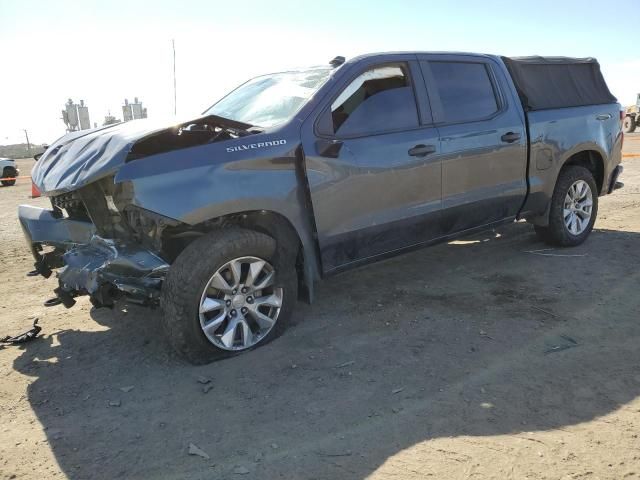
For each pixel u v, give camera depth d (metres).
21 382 3.37
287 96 4.14
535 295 4.47
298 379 3.24
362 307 4.35
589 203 5.87
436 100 4.48
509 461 2.44
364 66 4.11
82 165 3.41
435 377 3.21
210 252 3.29
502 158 4.87
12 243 7.43
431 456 2.49
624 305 4.20
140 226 3.37
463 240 6.40
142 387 3.24
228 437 2.71
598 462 2.42
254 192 3.47
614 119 6.08
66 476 2.47
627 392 2.98
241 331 3.57
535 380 3.13
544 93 5.43
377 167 4.00
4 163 19.52
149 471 2.48
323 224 3.80
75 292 3.65
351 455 2.53
